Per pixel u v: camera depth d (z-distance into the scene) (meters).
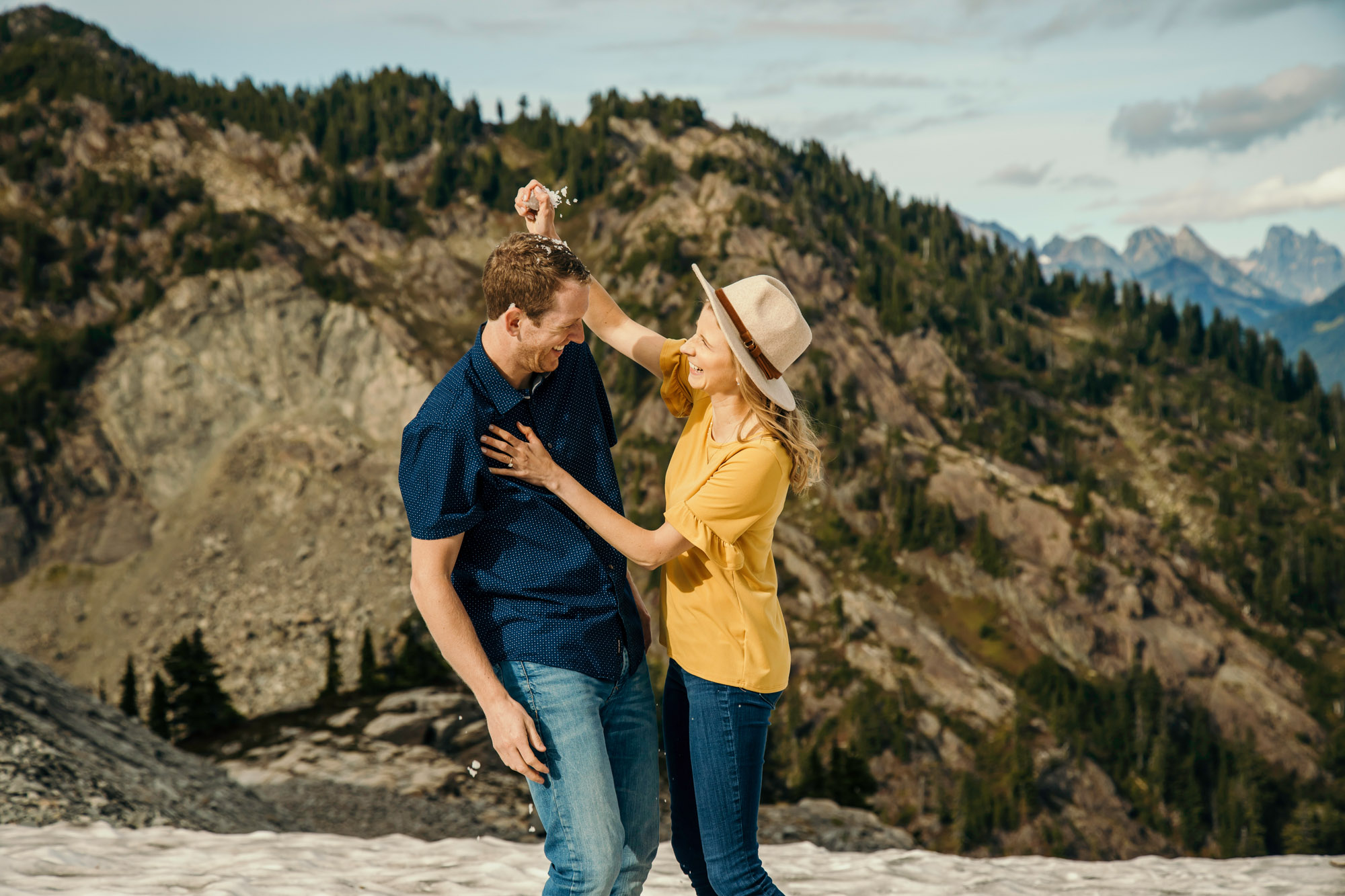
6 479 134.12
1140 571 146.62
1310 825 110.44
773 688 2.72
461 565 2.53
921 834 101.69
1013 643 134.75
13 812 8.80
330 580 131.25
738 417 2.71
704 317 2.68
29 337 153.25
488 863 4.95
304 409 156.00
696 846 2.93
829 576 142.38
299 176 195.25
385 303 172.00
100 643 123.62
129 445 146.25
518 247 2.39
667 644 2.81
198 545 136.25
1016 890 4.86
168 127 196.75
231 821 12.38
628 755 2.67
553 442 2.58
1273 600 149.62
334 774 21.84
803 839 15.30
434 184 199.75
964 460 163.50
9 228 165.00
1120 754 117.88
